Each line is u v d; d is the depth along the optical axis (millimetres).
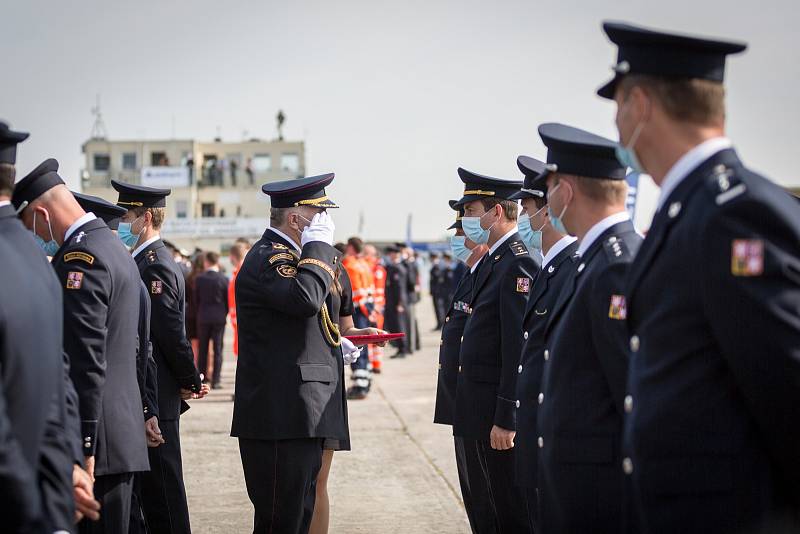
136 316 4184
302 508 4586
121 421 4074
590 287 3162
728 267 2336
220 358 13117
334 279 4789
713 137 2619
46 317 2564
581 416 3158
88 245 3939
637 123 2678
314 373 4598
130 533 4652
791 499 2492
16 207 3891
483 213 5027
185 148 56781
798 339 2252
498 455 4770
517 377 4480
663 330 2545
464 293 5363
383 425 9977
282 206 4766
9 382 2414
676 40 2609
